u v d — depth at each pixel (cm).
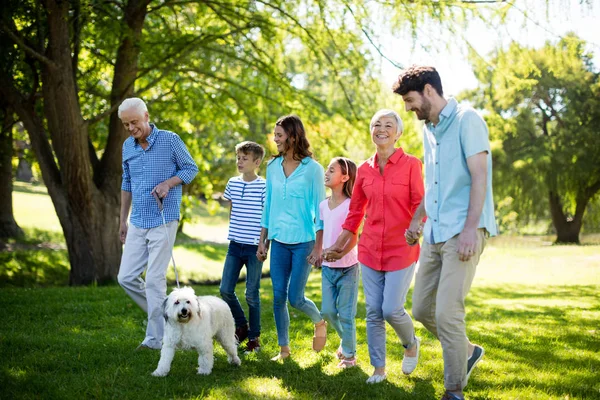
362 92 1220
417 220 408
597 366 493
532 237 3300
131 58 1148
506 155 2942
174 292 424
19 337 535
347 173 477
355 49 1145
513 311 834
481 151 360
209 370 439
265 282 1323
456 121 368
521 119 2902
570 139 2861
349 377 439
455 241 366
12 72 1131
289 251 489
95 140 1451
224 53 1233
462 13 974
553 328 682
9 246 1644
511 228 3100
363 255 442
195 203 1577
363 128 1221
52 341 531
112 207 1176
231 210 553
